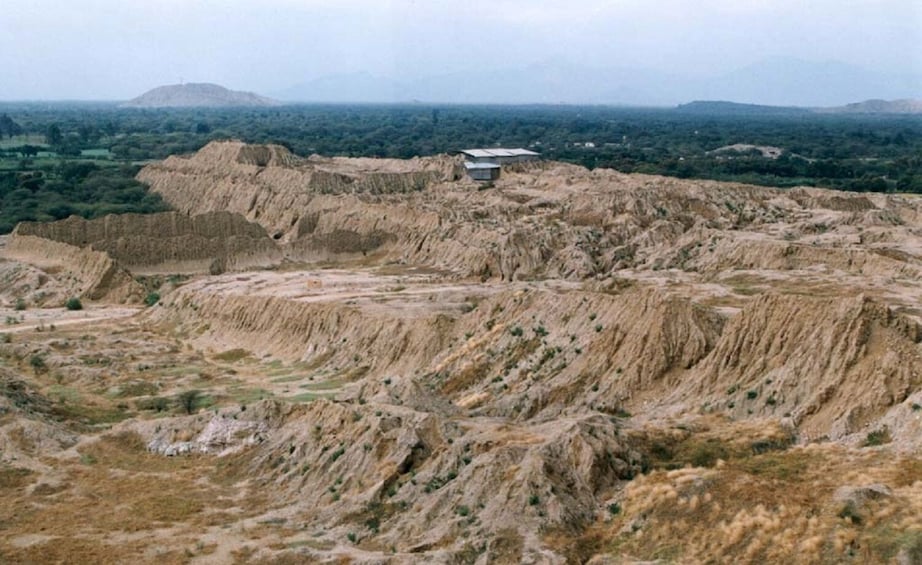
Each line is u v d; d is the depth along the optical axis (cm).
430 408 6462
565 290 9344
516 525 4422
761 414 5641
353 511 5025
